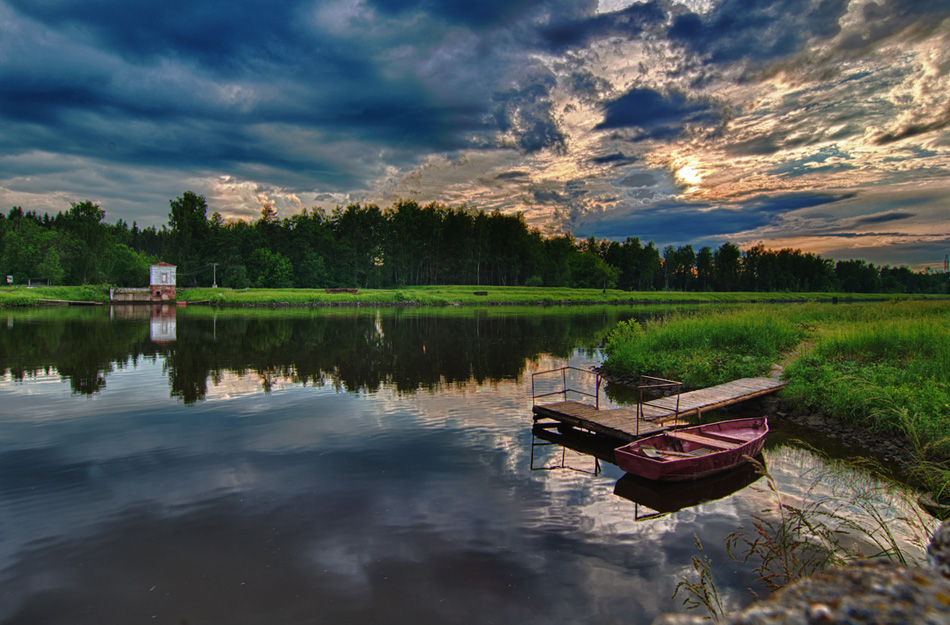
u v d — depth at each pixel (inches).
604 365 826.2
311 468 377.7
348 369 798.5
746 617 53.8
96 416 517.3
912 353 598.5
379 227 4616.1
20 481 351.6
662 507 318.3
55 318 1743.4
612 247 6343.5
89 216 4028.1
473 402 588.7
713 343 823.7
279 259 3991.1
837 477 365.4
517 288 4281.5
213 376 734.5
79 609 216.2
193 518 298.0
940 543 69.5
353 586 232.4
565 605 218.8
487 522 295.6
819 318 1168.8
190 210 4343.0
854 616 49.0
